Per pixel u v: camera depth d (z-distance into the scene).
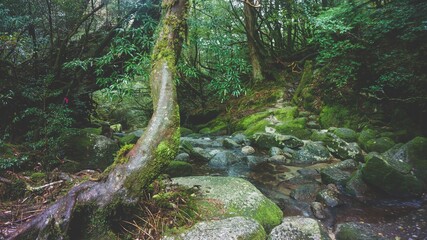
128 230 2.16
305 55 10.27
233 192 2.94
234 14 10.27
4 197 2.79
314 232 2.44
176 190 2.69
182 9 2.64
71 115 6.44
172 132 2.25
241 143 6.38
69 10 6.81
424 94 5.67
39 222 2.04
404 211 3.29
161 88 2.38
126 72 5.32
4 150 3.65
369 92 6.71
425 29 5.62
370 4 8.38
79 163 3.84
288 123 6.81
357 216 3.22
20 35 4.87
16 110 4.55
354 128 6.46
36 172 3.47
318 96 7.80
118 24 6.34
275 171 4.79
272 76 10.01
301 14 8.88
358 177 3.94
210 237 2.11
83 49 6.43
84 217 2.07
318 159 5.24
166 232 2.18
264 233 2.40
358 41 7.21
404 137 5.50
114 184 2.10
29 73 5.23
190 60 9.64
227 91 5.07
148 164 2.12
